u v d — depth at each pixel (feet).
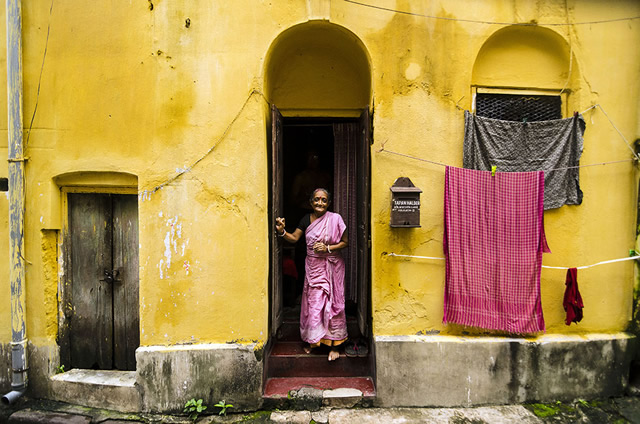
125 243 12.12
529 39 11.84
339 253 12.17
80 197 12.17
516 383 11.26
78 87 11.32
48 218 11.64
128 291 12.14
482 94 11.96
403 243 11.32
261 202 11.14
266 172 11.48
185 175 11.15
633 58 11.64
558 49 11.77
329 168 17.51
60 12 11.29
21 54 11.41
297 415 10.63
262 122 11.10
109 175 11.65
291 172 17.61
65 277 12.19
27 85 11.48
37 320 11.78
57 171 11.53
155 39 11.06
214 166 11.15
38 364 11.74
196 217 11.16
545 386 11.32
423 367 11.12
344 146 14.12
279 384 11.58
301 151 17.69
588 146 11.61
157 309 11.16
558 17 11.43
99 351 12.27
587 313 11.69
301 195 15.69
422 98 11.25
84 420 10.68
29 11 11.41
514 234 11.13
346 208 14.17
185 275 11.16
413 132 11.25
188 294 11.16
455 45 11.28
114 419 10.79
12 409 11.32
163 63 11.07
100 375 11.82
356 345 12.43
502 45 11.87
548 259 11.59
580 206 11.57
